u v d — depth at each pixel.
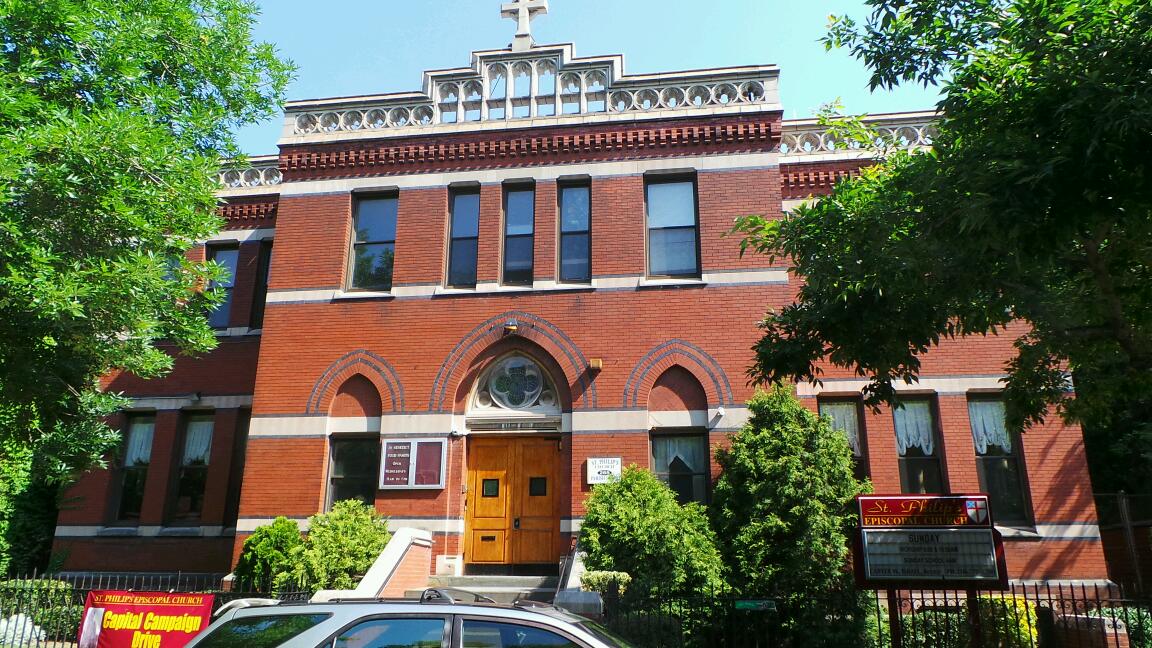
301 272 16.48
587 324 15.35
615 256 15.65
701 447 14.82
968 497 9.22
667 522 11.89
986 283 8.96
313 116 17.45
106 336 11.00
